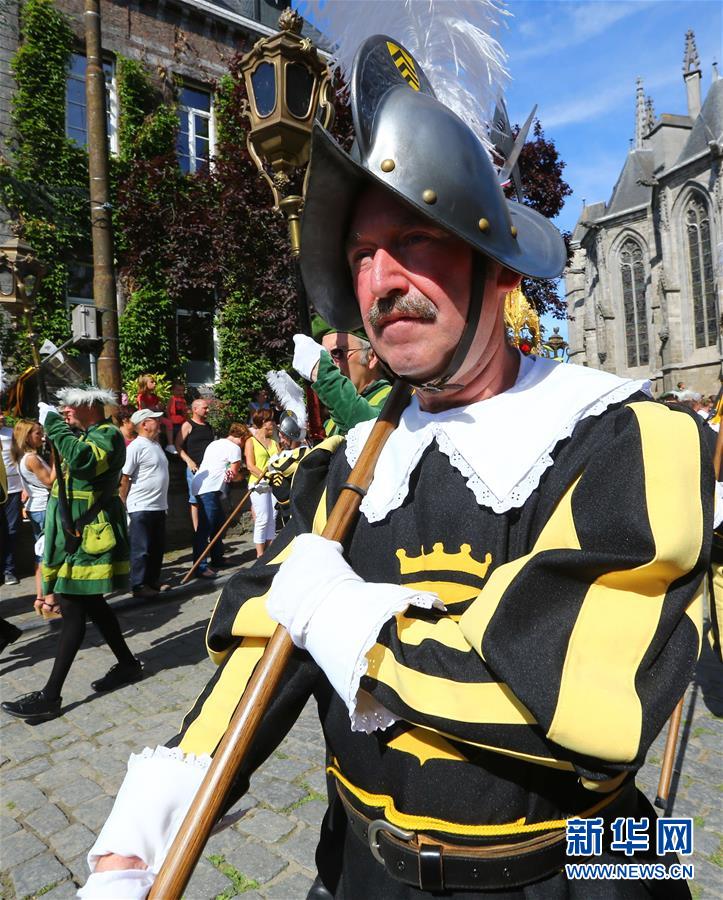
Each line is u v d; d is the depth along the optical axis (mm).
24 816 2693
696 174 34438
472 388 948
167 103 13008
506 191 1207
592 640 691
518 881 791
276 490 4160
